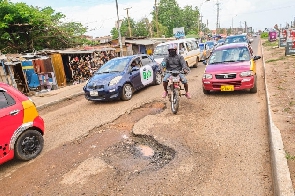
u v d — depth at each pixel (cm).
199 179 345
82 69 1769
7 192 368
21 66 1379
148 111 709
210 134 492
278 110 557
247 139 454
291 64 1214
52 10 2248
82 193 342
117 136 547
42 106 984
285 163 329
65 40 2202
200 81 1078
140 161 423
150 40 3186
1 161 423
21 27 1864
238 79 732
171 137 494
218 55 859
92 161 434
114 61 958
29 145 465
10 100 444
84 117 729
